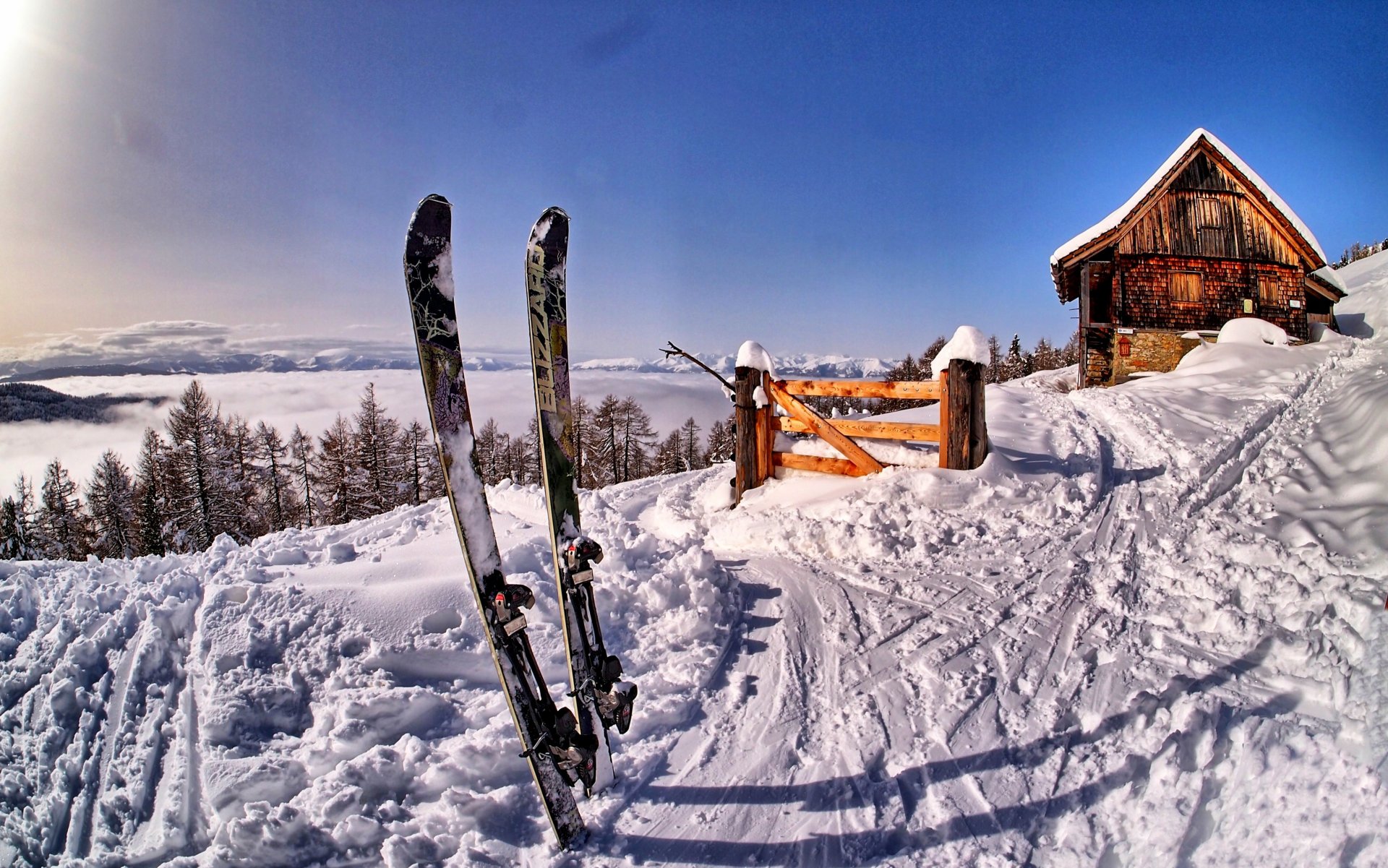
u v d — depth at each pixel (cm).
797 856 250
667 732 329
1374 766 230
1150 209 1581
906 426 659
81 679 363
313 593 394
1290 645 333
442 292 294
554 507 299
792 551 559
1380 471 511
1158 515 566
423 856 250
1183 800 252
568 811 261
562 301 343
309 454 4078
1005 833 254
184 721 324
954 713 329
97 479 3503
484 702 339
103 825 277
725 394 739
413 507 699
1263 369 1131
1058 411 979
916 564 513
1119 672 348
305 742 312
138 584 449
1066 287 1872
